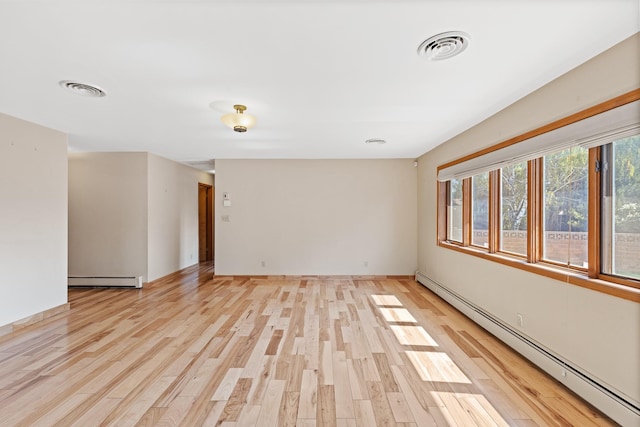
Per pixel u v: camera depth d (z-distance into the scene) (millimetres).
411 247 6055
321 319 3812
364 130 3988
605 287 1987
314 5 1565
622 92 1892
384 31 1804
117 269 5414
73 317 3893
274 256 6090
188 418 1990
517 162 2930
